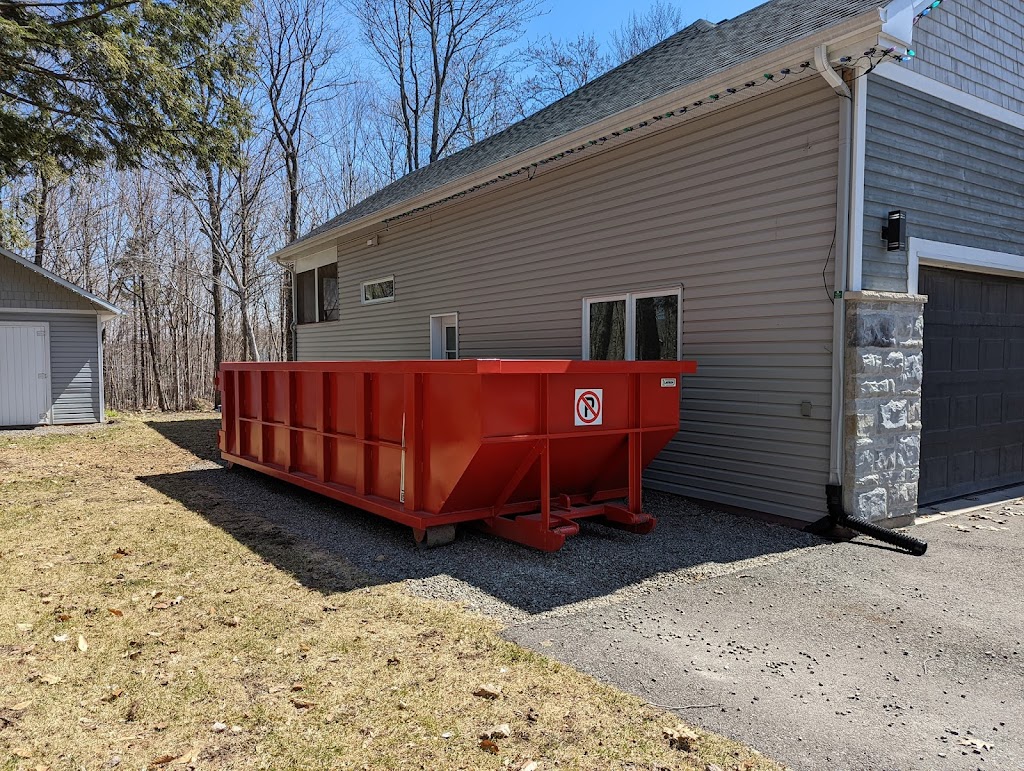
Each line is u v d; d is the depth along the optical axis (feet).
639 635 12.37
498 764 8.32
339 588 14.90
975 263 22.79
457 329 35.37
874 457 19.34
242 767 8.29
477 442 15.69
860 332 18.65
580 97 35.45
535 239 30.07
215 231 75.25
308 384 22.98
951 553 17.66
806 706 9.86
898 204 19.95
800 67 18.37
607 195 26.43
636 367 18.28
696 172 22.93
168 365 113.70
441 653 11.52
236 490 26.53
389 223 41.09
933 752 8.72
